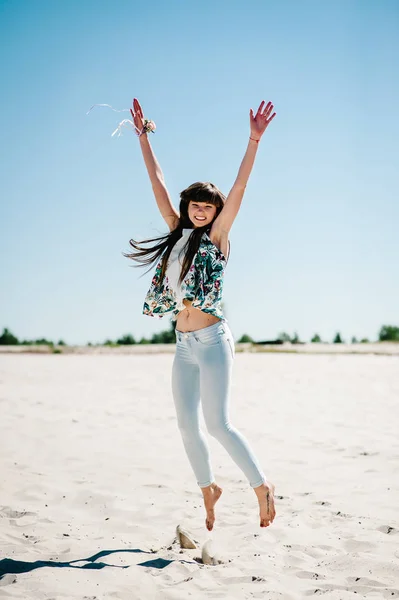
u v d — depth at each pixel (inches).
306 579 129.4
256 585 124.7
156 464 236.7
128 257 147.3
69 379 568.1
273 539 154.3
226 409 136.9
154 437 290.4
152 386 512.1
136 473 223.0
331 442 277.0
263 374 629.0
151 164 154.6
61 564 136.6
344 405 399.9
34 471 222.5
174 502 188.9
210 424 136.3
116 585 124.1
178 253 141.3
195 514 176.7
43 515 174.6
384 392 471.8
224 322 140.2
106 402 408.5
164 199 152.2
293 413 366.9
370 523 164.9
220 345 137.5
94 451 258.4
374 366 731.4
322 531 159.5
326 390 487.2
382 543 148.8
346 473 221.3
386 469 225.5
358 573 132.0
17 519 170.1
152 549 148.7
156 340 1278.3
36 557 140.7
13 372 633.6
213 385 135.8
